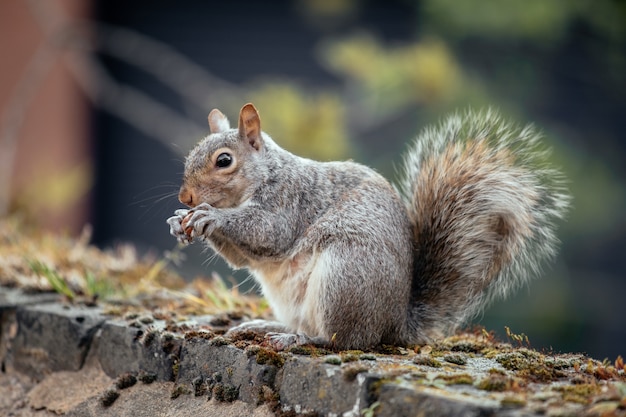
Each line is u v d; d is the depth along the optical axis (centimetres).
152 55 2170
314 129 1444
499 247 806
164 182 2362
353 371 621
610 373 665
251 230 766
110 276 1084
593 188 1780
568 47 2075
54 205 1586
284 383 671
